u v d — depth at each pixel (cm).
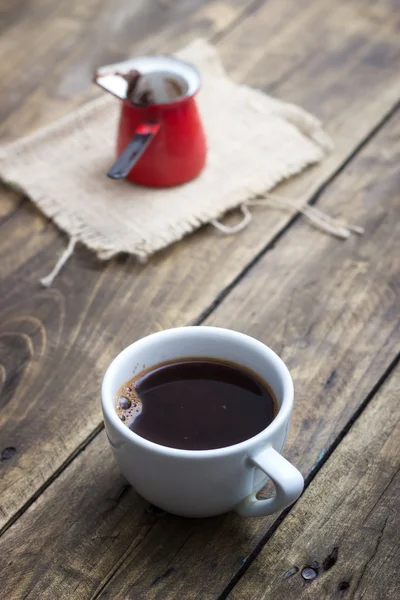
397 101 92
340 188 83
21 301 74
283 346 69
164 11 108
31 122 90
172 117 79
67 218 80
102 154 86
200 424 57
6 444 63
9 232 80
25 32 104
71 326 72
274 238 79
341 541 58
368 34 101
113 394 56
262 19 105
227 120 89
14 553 58
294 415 64
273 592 56
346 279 75
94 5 109
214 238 79
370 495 60
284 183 84
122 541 58
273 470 53
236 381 59
